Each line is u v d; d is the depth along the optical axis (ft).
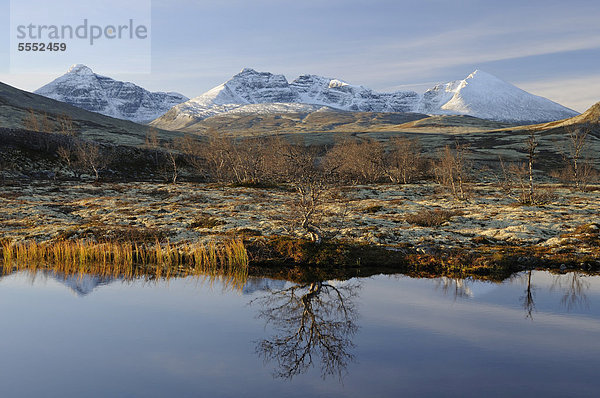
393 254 118.42
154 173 430.61
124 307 81.46
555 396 47.37
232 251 118.73
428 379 51.67
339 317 75.61
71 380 52.54
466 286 94.63
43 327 70.28
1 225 162.71
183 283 99.35
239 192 277.03
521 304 81.51
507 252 118.83
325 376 53.26
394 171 407.44
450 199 255.29
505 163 515.09
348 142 515.91
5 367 56.13
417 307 80.48
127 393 49.60
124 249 120.26
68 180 346.74
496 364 55.72
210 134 592.60
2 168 336.49
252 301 85.81
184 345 63.72
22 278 102.63
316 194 122.52
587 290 89.81
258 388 50.75
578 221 164.25
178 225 163.02
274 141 457.27
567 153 576.61
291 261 117.60
